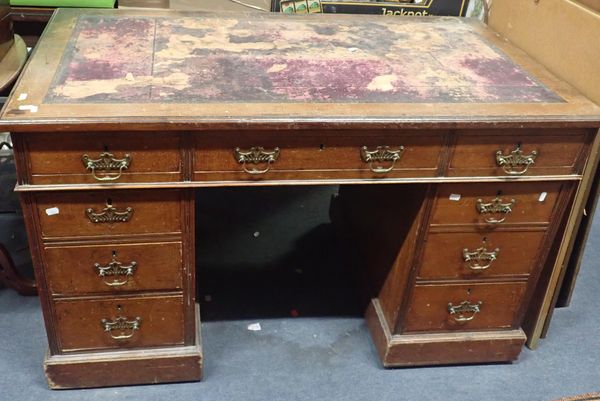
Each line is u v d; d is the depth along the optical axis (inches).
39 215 59.0
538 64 73.3
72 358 68.2
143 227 62.0
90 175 57.2
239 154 58.7
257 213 104.2
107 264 63.6
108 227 61.3
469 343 75.7
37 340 76.4
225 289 87.4
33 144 54.6
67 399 69.1
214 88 60.8
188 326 69.4
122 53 66.5
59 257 62.0
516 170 64.4
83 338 67.8
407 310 72.9
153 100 57.5
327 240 99.0
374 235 81.2
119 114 54.6
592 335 84.1
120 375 70.1
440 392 73.7
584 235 80.7
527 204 67.6
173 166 58.4
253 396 71.3
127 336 68.5
